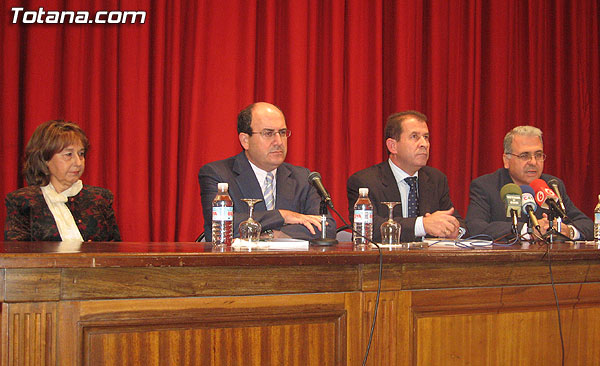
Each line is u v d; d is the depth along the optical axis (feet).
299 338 5.41
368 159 13.23
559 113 14.70
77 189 8.75
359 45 13.12
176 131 11.94
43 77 11.07
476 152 14.02
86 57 11.46
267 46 12.50
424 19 13.85
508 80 14.26
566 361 6.34
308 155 12.79
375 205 9.41
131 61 11.59
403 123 9.64
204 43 12.07
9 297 4.63
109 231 9.02
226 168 8.77
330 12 12.97
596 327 6.47
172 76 11.93
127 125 11.56
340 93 12.96
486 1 14.30
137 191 11.55
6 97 10.87
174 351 5.06
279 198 8.77
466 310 5.95
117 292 4.91
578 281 6.42
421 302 5.80
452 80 13.82
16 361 4.64
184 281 5.09
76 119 11.31
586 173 14.90
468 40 13.93
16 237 8.08
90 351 4.85
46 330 4.72
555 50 14.67
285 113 12.71
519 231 7.88
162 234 11.98
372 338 5.59
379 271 5.56
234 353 5.22
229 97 12.17
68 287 4.79
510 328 6.11
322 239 6.48
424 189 9.77
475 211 9.89
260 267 5.31
